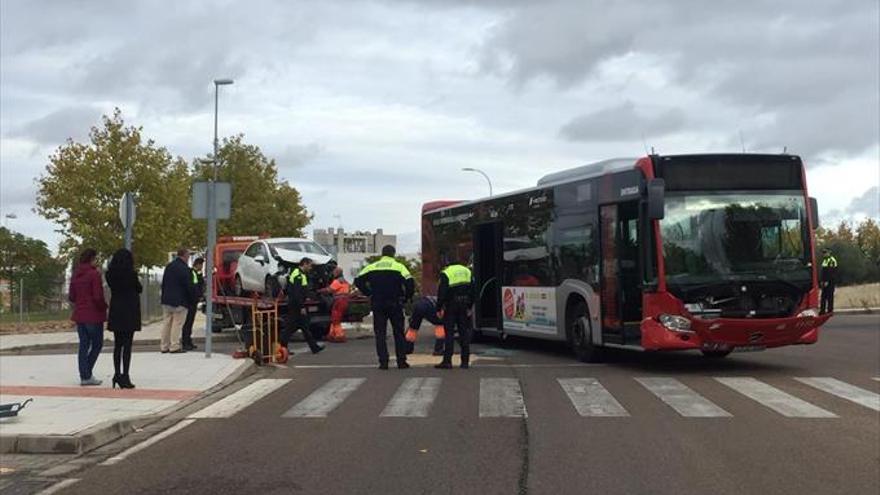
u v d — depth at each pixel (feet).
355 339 67.82
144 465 23.82
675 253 40.29
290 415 31.27
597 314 45.52
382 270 44.68
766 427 28.14
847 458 23.72
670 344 39.96
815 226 42.09
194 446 26.21
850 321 82.58
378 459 24.02
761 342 40.50
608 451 24.71
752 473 22.09
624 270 43.37
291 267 65.41
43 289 121.49
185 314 53.72
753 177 41.29
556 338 50.55
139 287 37.86
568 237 48.55
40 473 23.06
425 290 68.95
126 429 28.71
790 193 41.55
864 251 163.94
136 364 46.09
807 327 40.75
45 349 60.80
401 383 39.11
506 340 61.98
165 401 33.99
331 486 21.22
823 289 78.69
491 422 29.32
